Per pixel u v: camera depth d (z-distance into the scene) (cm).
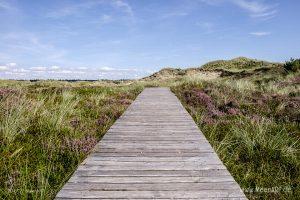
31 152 629
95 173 488
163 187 434
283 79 2356
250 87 1941
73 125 888
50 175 521
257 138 765
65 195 405
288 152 679
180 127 866
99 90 2078
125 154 596
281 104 1298
